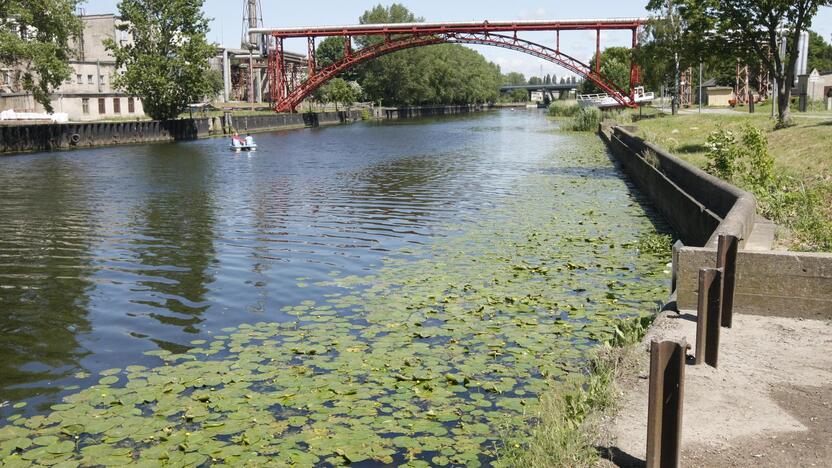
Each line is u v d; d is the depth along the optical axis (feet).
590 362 23.32
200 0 191.93
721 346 20.97
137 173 103.30
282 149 156.25
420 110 425.69
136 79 186.19
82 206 69.15
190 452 18.34
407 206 65.87
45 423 20.33
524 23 260.42
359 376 23.47
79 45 223.30
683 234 47.75
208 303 33.71
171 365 25.20
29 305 33.86
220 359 25.68
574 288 34.65
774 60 99.71
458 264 40.63
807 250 32.04
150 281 38.29
